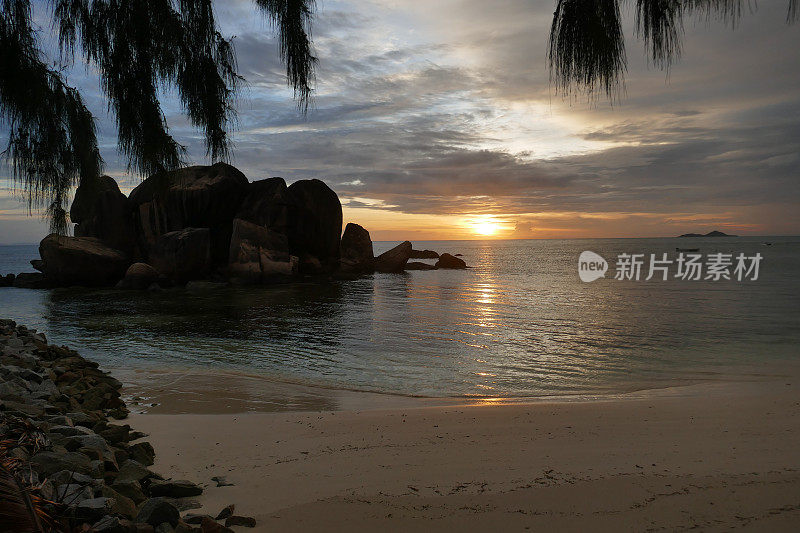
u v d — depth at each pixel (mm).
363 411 7934
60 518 3037
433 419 7273
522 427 6785
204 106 2684
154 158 2676
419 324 20250
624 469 4895
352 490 4406
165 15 2539
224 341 16344
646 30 1962
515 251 147625
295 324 20297
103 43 2564
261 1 2572
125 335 17531
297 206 44500
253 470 5086
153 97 2652
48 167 2916
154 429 6852
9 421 4215
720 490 4105
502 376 11383
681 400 8484
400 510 3887
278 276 40156
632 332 17750
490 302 28219
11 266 76875
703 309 24047
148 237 40875
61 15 2553
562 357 13539
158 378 11062
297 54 2549
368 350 14703
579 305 26516
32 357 10211
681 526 3428
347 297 31094
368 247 54625
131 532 3238
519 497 4117
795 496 3885
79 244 37906
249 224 39875
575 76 2088
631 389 10094
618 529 3434
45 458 3996
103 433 5754
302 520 3734
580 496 4098
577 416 7383
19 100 2627
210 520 3461
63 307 26266
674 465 5023
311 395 9633
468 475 4793
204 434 6578
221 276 39344
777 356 13305
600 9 2020
